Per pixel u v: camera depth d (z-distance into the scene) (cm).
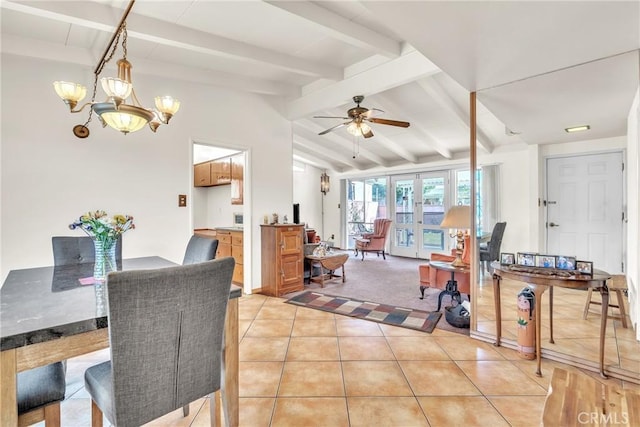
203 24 268
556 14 170
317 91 420
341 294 427
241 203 521
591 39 196
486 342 270
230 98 411
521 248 518
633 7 162
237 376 159
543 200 341
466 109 459
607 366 217
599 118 294
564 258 233
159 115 224
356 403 186
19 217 270
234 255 475
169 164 355
